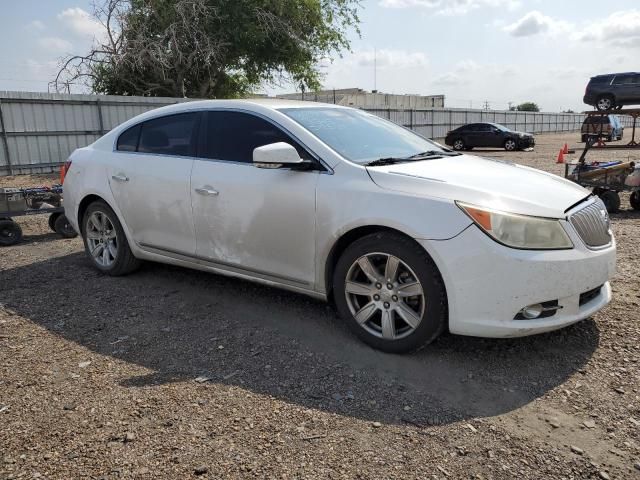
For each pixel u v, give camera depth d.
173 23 22.66
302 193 3.64
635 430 2.60
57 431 2.64
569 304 3.17
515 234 3.04
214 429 2.64
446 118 36.78
